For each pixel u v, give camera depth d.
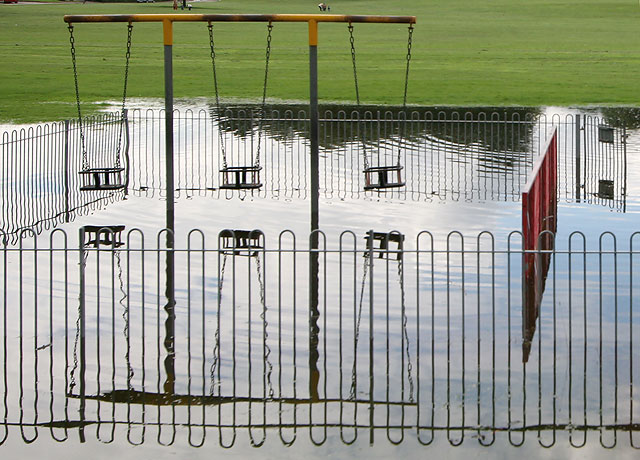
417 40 83.06
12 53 68.81
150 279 18.11
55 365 14.05
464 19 105.75
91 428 12.15
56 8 118.31
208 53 70.62
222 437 11.91
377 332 15.32
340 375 13.67
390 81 55.25
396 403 12.75
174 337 15.16
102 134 35.00
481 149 33.25
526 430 11.94
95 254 19.81
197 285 17.75
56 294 17.20
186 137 34.59
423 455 11.34
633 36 87.25
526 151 32.84
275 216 23.64
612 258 19.38
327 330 15.42
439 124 39.12
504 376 13.52
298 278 18.20
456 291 17.22
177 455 11.44
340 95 49.41
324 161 31.30
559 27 96.06
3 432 12.01
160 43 77.94
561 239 21.17
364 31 91.06
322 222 22.92
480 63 64.94
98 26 92.19
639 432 11.83
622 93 49.91
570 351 14.25
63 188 26.88
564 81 55.09
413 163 30.77
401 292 17.19
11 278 18.06
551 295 16.98
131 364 14.09
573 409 12.48
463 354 14.30
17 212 23.38
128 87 52.44
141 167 30.23
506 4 124.31
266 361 14.19
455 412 12.45
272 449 11.57
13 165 29.42
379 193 26.36
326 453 11.45
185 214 23.98
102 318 16.03
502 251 14.38
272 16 23.50
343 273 18.47
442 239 21.11
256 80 55.66
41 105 44.84
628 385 13.15
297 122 39.50
